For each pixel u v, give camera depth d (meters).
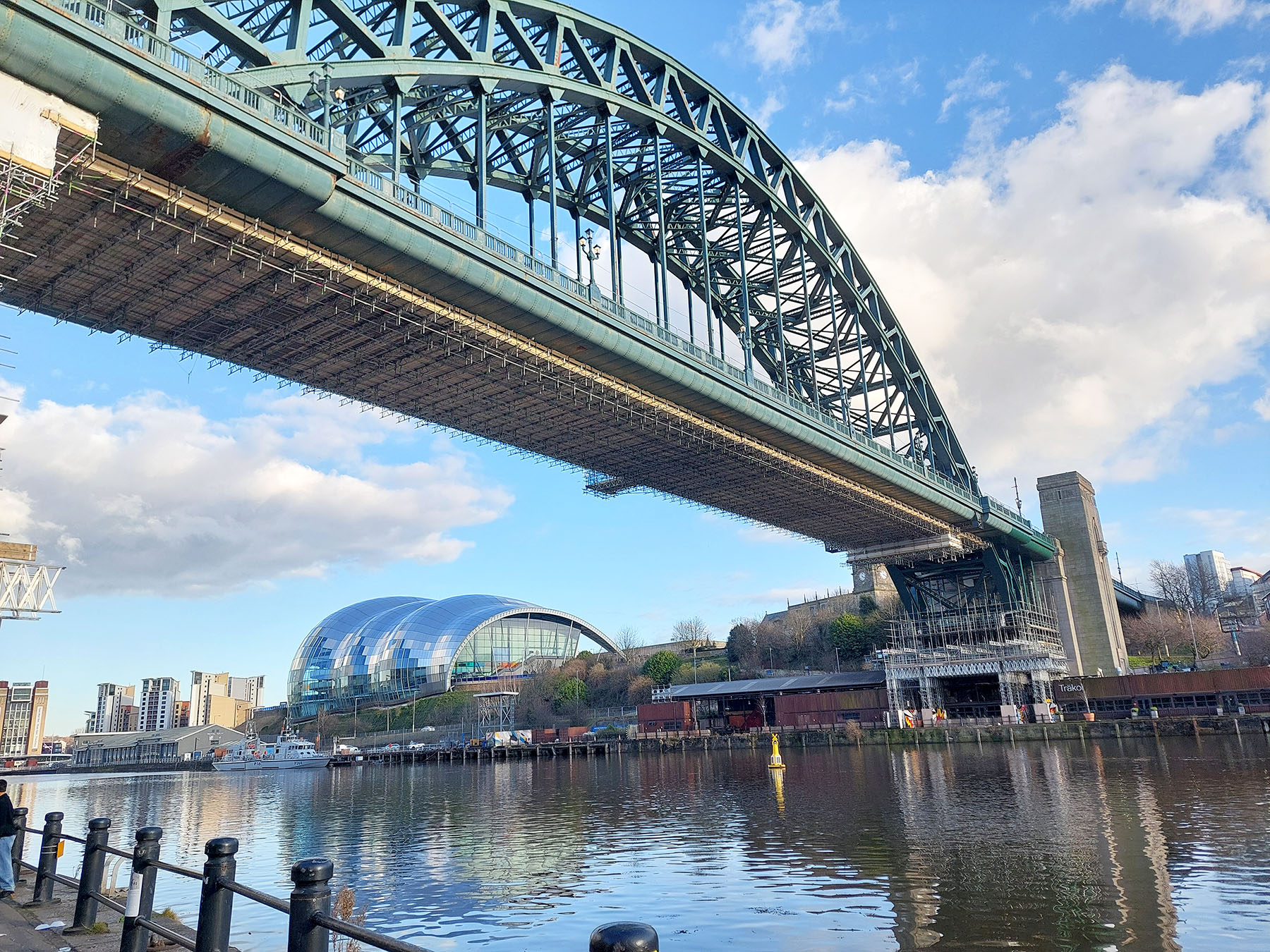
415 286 51.66
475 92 54.72
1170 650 157.75
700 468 87.94
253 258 45.97
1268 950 19.03
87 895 14.38
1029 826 36.66
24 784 162.00
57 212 41.22
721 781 67.94
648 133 72.75
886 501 101.56
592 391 66.06
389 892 29.66
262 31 47.81
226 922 9.65
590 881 30.03
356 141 57.91
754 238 93.06
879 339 105.44
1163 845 30.77
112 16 35.84
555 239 59.22
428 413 70.75
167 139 38.22
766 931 22.44
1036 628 120.56
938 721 116.31
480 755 139.50
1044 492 142.38
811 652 158.00
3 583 37.38
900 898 25.05
